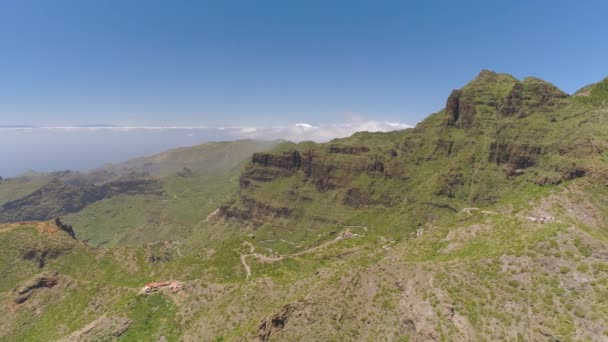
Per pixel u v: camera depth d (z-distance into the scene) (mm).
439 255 103375
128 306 117062
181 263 152625
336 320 78438
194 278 138250
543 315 64625
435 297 73438
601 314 60531
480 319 67438
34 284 137750
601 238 80812
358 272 86125
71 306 130000
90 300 129625
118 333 109500
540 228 88375
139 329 110375
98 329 110562
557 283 68812
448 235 118562
